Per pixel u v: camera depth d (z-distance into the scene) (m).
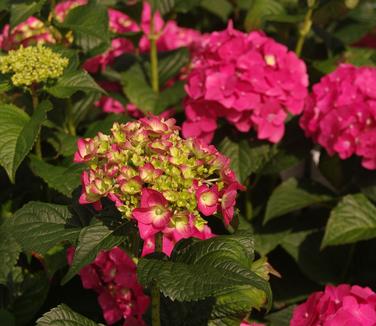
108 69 5.06
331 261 4.63
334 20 5.41
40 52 3.57
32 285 3.82
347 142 4.22
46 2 4.32
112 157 2.49
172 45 5.47
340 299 3.28
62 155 3.96
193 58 5.11
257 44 4.32
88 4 4.14
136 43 5.04
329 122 4.21
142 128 2.59
